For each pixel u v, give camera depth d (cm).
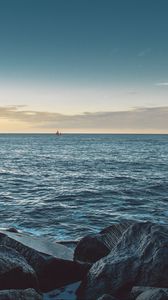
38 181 4016
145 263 935
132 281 920
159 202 2752
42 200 2834
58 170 5234
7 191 3284
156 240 966
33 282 921
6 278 884
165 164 6291
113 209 2478
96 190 3350
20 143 18688
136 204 2669
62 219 2158
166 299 780
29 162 6694
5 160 7156
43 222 2080
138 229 1043
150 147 14100
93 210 2439
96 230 1916
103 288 926
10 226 1986
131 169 5359
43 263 1009
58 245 1195
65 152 10294
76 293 971
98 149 12169
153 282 900
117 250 1024
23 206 2578
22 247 1071
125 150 11494
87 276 992
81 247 1142
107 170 5225
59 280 1025
